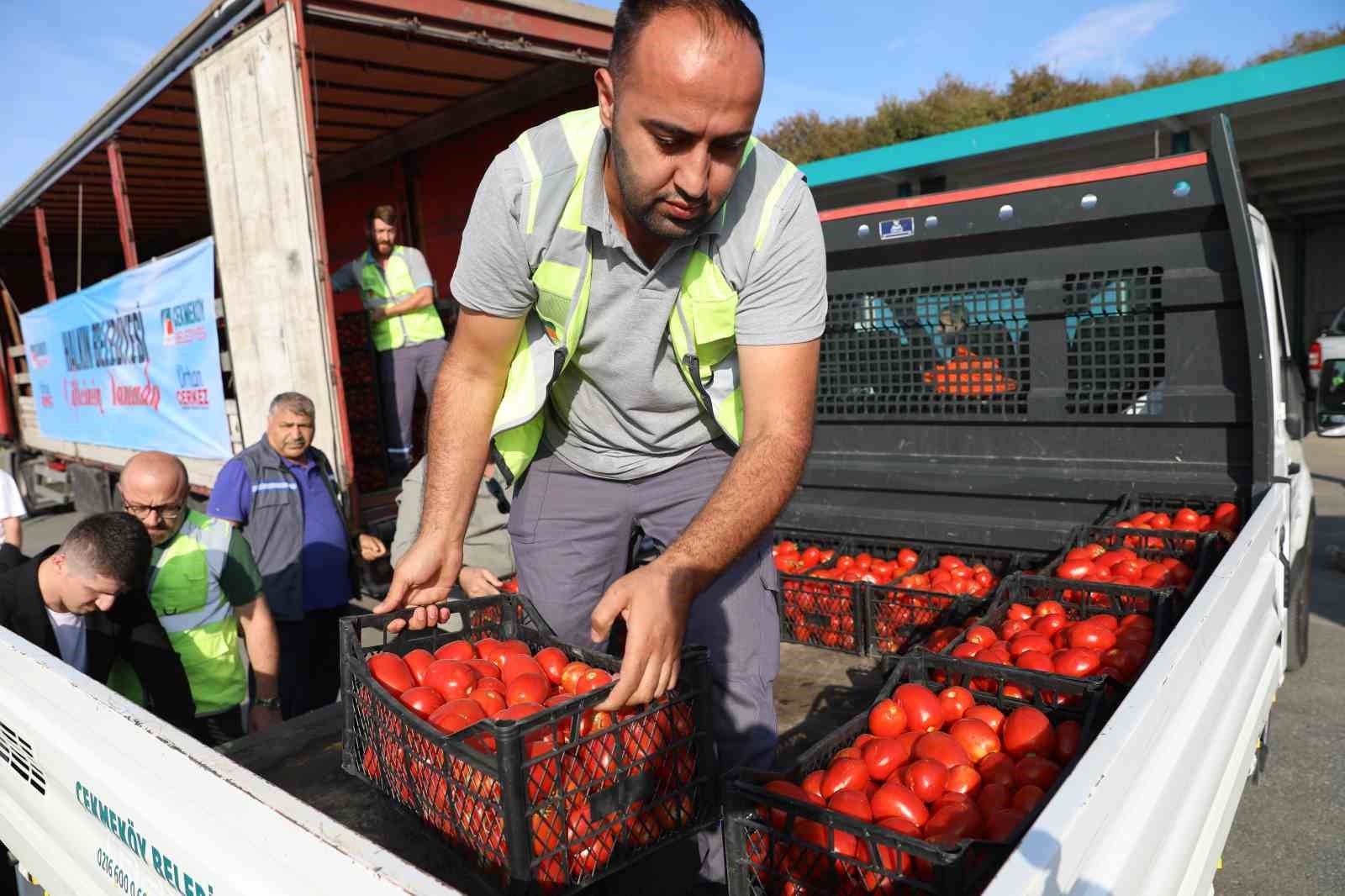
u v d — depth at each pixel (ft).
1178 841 5.08
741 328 5.71
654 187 4.67
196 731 10.29
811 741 8.57
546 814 4.61
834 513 13.61
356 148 29.07
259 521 12.70
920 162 25.20
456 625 10.24
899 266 12.82
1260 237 11.52
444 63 21.50
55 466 31.96
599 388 6.50
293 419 12.67
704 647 5.36
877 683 10.03
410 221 28.43
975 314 12.42
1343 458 33.37
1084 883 3.82
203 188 34.58
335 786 7.31
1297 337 47.93
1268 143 26.89
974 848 4.64
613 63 4.58
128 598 9.87
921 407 13.01
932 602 10.33
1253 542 8.33
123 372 23.79
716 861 6.06
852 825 4.74
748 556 6.57
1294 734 12.39
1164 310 11.17
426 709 5.42
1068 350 11.91
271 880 4.05
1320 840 10.09
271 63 15.46
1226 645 7.02
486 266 5.77
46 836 6.64
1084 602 9.18
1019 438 12.42
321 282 15.29
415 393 23.84
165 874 4.92
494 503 12.62
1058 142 24.27
